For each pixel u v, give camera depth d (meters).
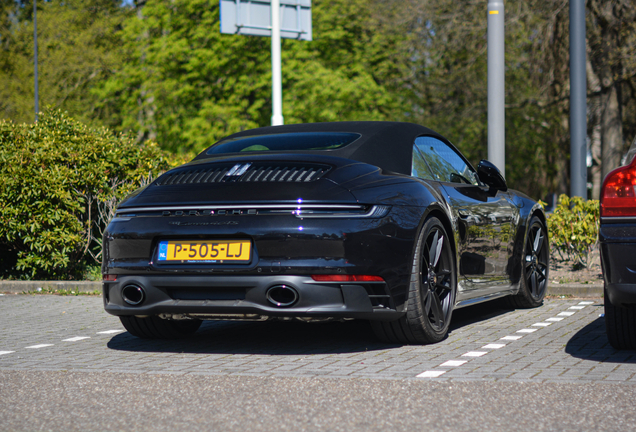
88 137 8.78
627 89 23.09
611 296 4.06
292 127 5.31
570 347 4.56
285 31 11.07
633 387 3.46
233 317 4.31
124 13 34.84
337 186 4.26
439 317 4.76
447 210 4.86
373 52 26.33
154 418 3.08
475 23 22.11
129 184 8.91
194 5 24.11
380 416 3.05
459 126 26.12
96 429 2.94
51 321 6.12
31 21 35.97
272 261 4.14
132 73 25.53
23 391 3.60
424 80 25.50
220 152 5.04
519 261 6.17
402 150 4.94
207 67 23.97
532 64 22.55
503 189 5.83
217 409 3.20
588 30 20.77
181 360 4.34
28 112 32.72
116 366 4.18
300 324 5.74
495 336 5.00
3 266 9.35
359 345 4.73
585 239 8.43
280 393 3.45
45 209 8.40
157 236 4.37
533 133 27.33
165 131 24.97
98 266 9.19
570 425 2.88
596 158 25.97
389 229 4.28
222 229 4.21
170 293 4.40
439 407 3.17
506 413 3.06
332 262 4.11
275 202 4.20
